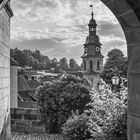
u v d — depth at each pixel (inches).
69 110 401.7
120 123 181.3
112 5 66.4
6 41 205.2
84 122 253.9
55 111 407.2
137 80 63.8
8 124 227.0
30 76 1173.1
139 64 62.7
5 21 198.1
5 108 200.4
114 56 786.8
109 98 205.8
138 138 63.6
